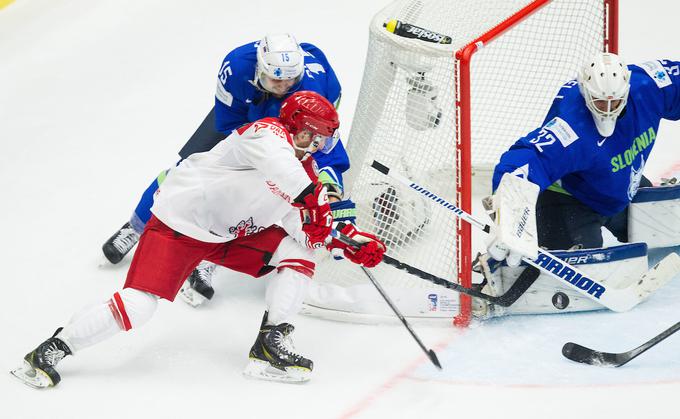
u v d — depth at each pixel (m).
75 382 13.61
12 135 22.25
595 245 15.84
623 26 25.44
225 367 14.04
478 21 16.70
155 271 13.33
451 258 14.92
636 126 15.12
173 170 13.70
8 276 16.89
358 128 16.78
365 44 25.25
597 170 15.06
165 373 13.87
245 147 12.85
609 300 14.74
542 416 12.41
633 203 16.19
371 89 16.27
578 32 17.88
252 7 27.70
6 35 26.83
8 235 18.33
